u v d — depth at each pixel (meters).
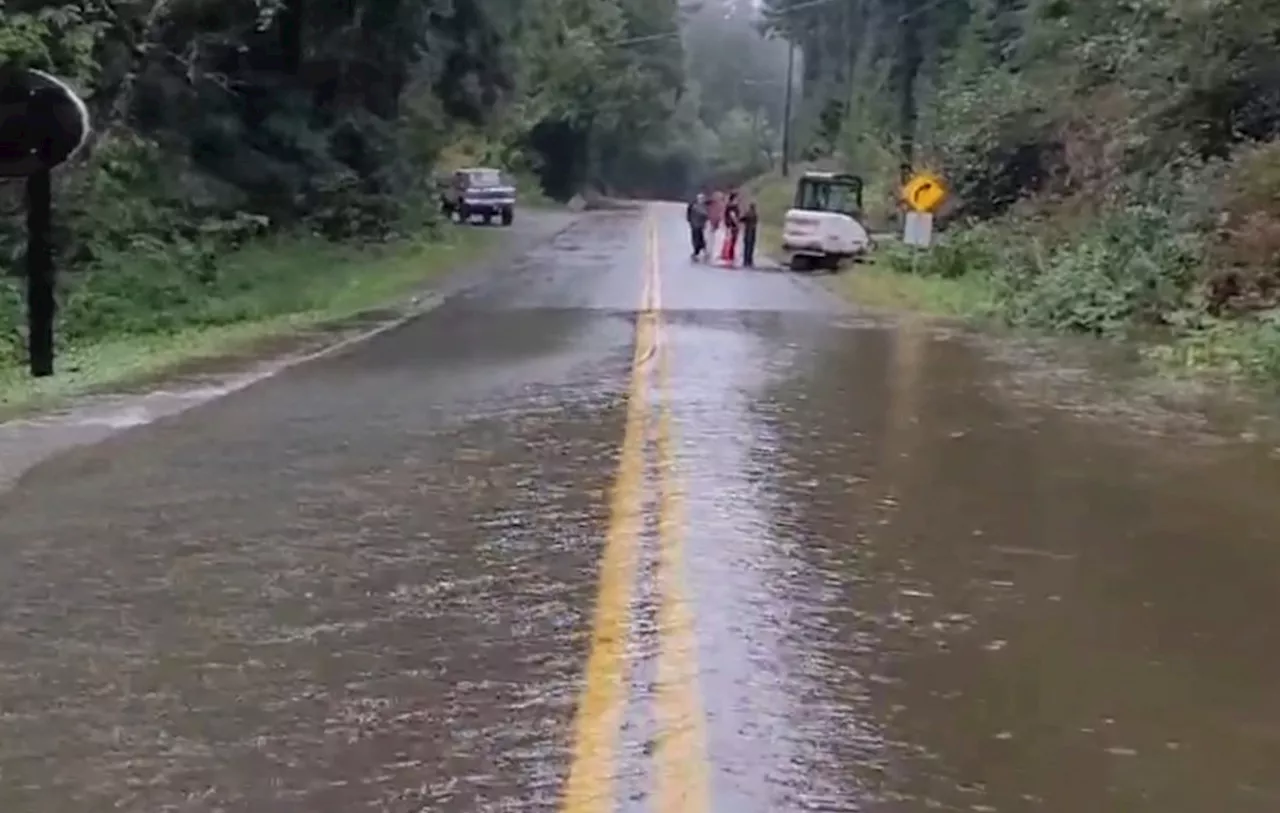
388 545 9.09
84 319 24.12
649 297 29.03
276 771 5.65
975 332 23.77
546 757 5.76
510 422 13.62
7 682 6.66
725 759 5.73
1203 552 9.16
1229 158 26.33
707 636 7.27
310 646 7.16
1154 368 18.91
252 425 13.57
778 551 8.97
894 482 11.14
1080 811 5.33
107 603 7.89
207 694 6.50
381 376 17.02
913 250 37.06
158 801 5.39
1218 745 5.98
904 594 8.10
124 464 11.73
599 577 8.35
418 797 5.40
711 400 15.09
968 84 50.88
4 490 10.78
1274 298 21.61
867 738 5.98
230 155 38.00
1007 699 6.48
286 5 36.91
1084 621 7.66
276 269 32.00
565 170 102.31
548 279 33.78
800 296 30.30
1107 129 34.50
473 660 6.93
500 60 46.50
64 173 27.16
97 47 29.16
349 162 42.59
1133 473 11.71
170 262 28.20
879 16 69.56
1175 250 24.20
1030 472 11.66
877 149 64.50
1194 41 27.64
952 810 5.31
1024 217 37.66
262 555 8.87
